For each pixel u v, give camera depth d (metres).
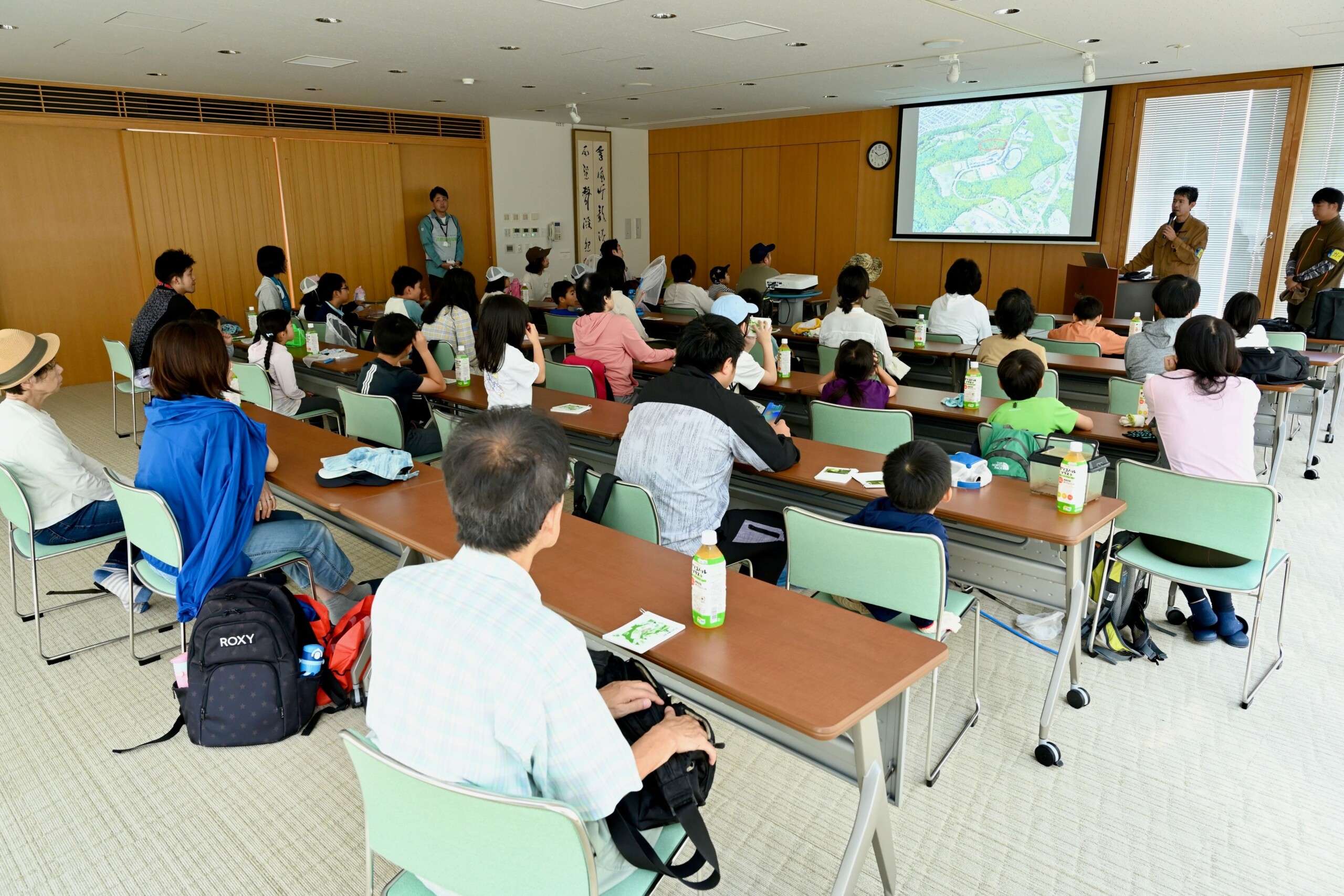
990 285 9.88
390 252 10.04
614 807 1.20
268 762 2.47
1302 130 7.68
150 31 5.32
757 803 2.29
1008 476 2.83
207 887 2.01
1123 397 4.12
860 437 3.51
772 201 11.34
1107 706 2.68
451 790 1.09
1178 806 2.22
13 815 2.25
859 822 1.58
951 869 2.01
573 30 5.44
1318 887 1.95
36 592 2.95
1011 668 2.91
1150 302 7.58
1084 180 8.90
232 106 8.58
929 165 9.93
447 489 1.23
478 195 10.70
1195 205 8.41
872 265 7.89
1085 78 6.30
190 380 2.61
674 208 12.38
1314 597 3.41
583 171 11.69
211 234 8.68
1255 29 5.64
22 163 7.54
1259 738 2.51
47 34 5.37
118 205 8.09
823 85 8.10
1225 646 3.06
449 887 1.23
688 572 2.00
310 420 5.65
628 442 2.59
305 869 2.06
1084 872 2.00
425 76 7.30
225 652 2.46
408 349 4.22
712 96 8.73
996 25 5.45
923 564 1.98
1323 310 5.58
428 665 1.16
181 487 2.56
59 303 7.92
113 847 2.14
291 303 9.27
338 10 4.84
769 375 4.25
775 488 3.10
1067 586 2.36
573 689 1.15
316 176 9.27
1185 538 2.59
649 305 8.94
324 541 2.89
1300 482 4.82
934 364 5.82
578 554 2.10
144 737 2.59
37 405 2.98
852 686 1.49
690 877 2.01
